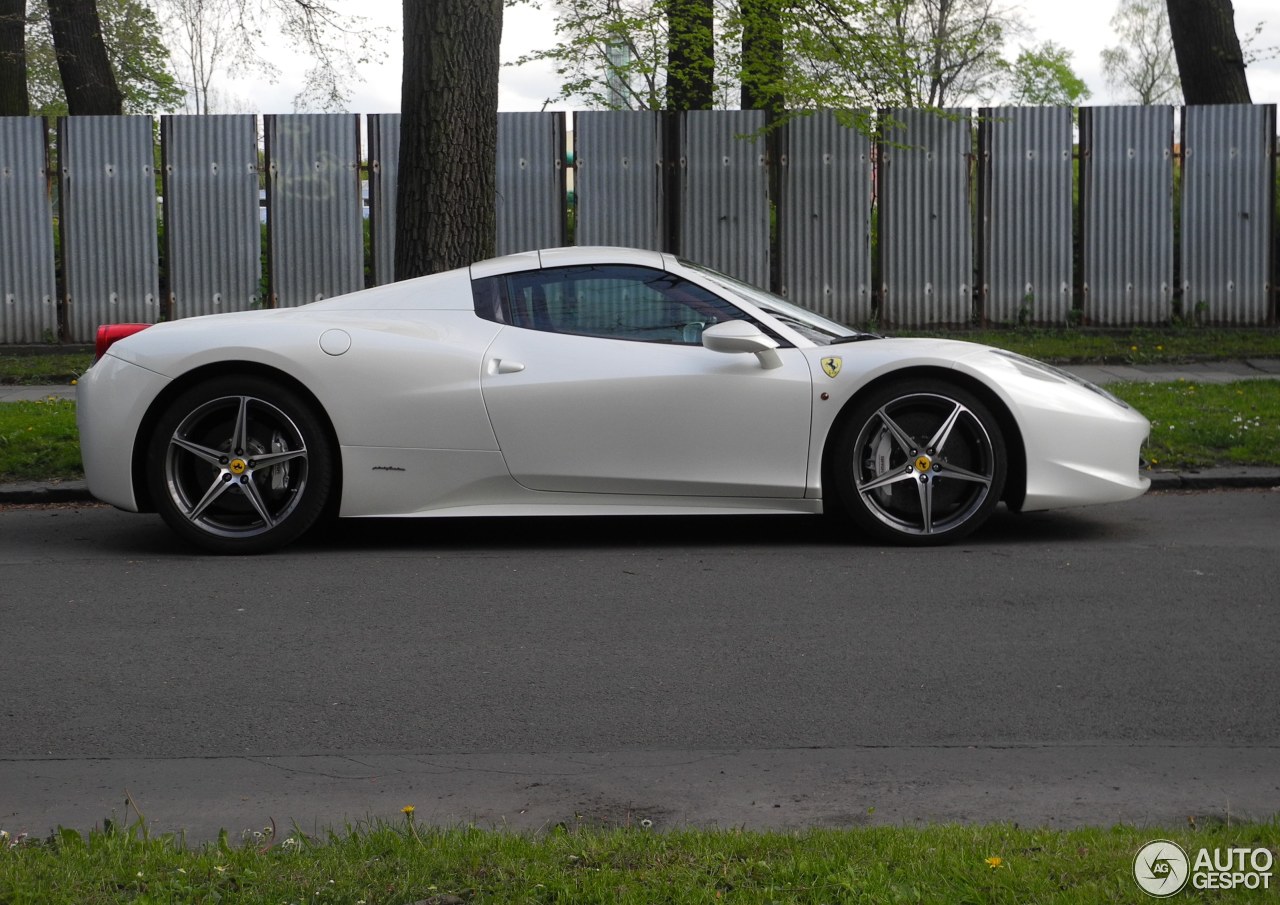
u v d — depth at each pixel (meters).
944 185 14.06
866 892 2.38
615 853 2.62
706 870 2.51
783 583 5.36
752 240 14.09
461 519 6.85
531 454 5.88
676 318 6.02
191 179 13.91
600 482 5.92
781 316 6.13
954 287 14.16
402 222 8.54
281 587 5.36
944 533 6.02
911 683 4.08
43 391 11.56
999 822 2.99
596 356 5.92
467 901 2.40
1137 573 5.46
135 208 13.95
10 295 13.95
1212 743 3.56
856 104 13.79
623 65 15.81
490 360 5.91
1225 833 2.68
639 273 6.07
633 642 4.54
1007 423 6.01
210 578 5.53
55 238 14.14
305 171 13.88
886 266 14.13
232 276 14.04
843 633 4.62
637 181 14.01
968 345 6.26
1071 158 14.01
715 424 5.89
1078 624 4.71
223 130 13.88
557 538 6.33
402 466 5.90
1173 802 3.16
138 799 3.22
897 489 6.06
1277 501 7.14
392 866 2.56
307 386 5.86
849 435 5.93
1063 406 6.01
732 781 3.31
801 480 5.95
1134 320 14.15
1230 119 13.92
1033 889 2.38
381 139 13.83
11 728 3.73
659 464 5.90
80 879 2.51
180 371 5.89
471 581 5.44
